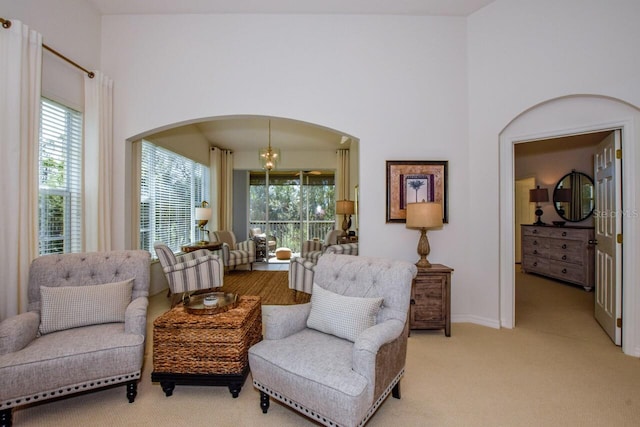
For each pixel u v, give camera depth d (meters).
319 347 1.76
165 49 3.39
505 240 3.16
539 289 4.70
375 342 1.54
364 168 3.36
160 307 3.80
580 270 4.72
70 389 1.73
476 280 3.26
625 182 2.57
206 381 1.93
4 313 2.25
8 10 2.38
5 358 1.65
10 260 2.26
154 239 4.58
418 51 3.36
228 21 3.39
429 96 3.35
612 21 2.56
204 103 3.38
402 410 1.83
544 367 2.33
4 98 2.26
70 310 2.04
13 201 2.28
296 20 3.38
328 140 6.38
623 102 2.55
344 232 5.80
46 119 2.75
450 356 2.51
